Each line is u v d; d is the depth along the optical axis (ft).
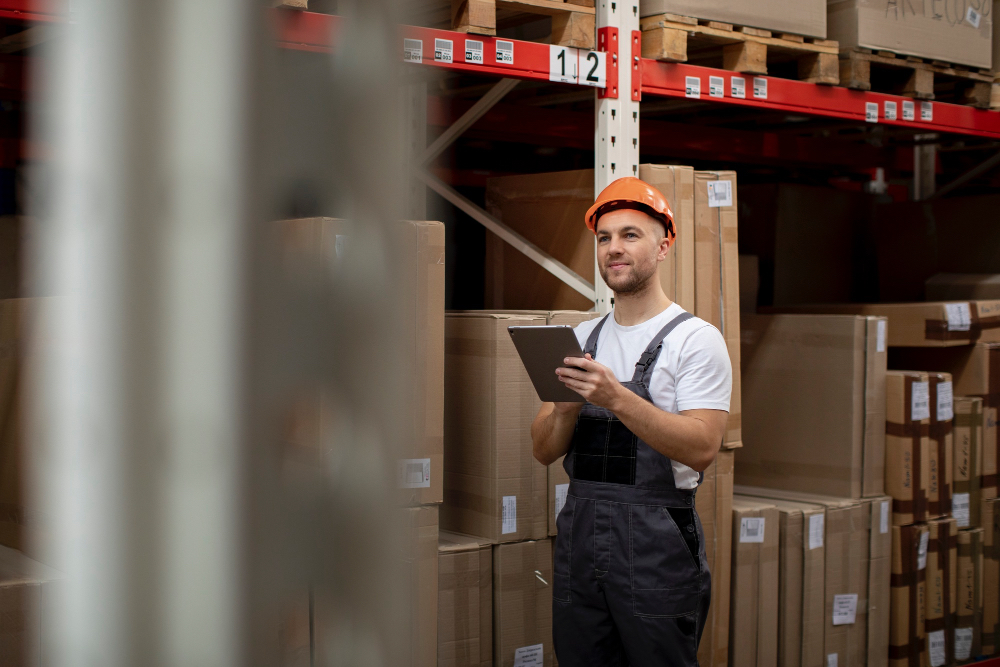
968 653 13.30
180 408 0.98
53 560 1.01
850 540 11.91
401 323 1.06
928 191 17.43
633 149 10.16
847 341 12.03
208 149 0.99
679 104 12.75
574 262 10.72
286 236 1.00
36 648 3.82
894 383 12.36
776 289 14.67
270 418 1.00
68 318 0.99
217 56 0.99
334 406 1.02
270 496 1.00
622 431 7.88
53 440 1.00
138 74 0.98
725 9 10.63
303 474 1.01
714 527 10.63
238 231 0.99
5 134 9.26
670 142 13.33
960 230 15.07
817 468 12.34
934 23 12.60
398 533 1.07
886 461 12.51
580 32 9.74
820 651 11.65
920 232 15.60
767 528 11.21
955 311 12.82
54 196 1.00
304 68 1.01
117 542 0.97
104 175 0.98
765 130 14.94
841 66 12.09
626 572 7.72
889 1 12.06
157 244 0.97
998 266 14.53
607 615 8.09
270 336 0.99
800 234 14.97
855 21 11.78
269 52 1.00
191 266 0.98
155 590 0.97
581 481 8.05
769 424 12.90
